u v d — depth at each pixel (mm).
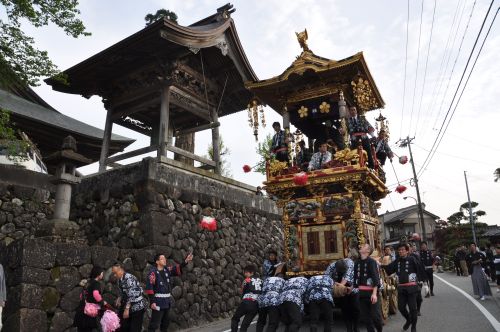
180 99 13164
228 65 13875
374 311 5816
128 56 11859
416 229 44875
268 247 13508
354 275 6051
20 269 6172
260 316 6301
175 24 10766
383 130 10164
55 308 6395
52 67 8312
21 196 10289
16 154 8750
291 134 9562
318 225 8414
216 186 11703
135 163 9656
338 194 8352
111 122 13562
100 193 10070
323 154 8961
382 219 50031
